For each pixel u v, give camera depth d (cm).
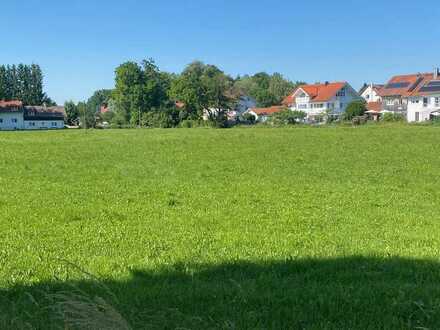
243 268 896
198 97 11594
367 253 1006
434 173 2470
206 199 1698
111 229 1220
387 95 12419
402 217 1428
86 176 2288
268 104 17975
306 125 9400
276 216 1419
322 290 769
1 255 965
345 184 2102
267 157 3212
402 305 694
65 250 1012
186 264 913
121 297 721
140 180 2167
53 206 1527
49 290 757
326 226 1294
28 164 2797
